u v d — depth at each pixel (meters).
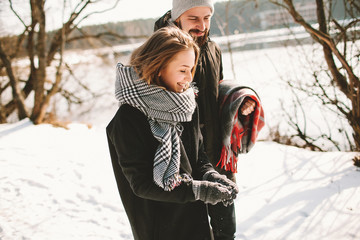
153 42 1.12
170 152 1.12
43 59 6.40
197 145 1.31
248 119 1.80
